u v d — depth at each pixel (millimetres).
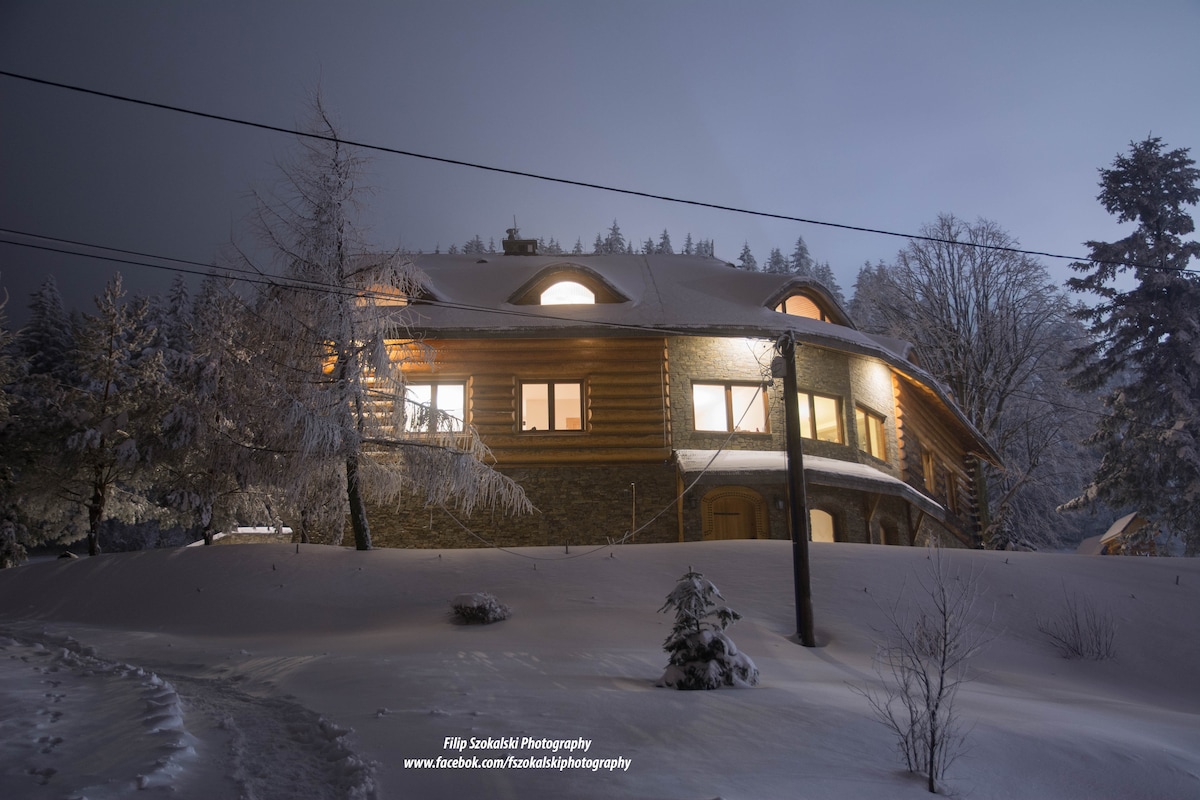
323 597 18406
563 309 28453
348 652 13266
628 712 8234
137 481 26188
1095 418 43875
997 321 42031
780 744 7484
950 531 34750
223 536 30609
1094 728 9250
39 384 27625
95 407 26859
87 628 16922
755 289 30656
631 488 26578
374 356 20672
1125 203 35594
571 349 27422
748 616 16688
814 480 25406
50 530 31594
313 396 19812
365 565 19891
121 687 8742
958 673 12750
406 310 23984
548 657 12250
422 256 36188
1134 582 18594
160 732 6793
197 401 21922
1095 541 43000
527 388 27438
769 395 27750
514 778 6145
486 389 27031
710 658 10211
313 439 18969
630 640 14570
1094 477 36562
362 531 21406
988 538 37906
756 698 9211
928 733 7387
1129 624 16562
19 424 26000
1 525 31547
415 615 17203
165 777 5742
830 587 17953
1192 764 8008
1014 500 47406
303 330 20328
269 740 7137
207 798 5477
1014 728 8625
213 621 17484
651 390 27203
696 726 7859
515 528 26234
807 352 28719
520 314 25047
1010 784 7020
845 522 27703
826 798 6180
